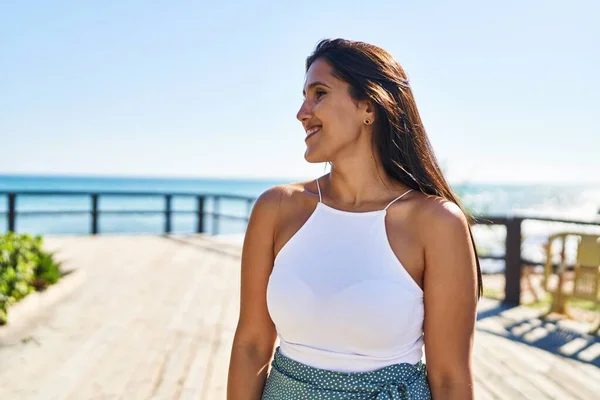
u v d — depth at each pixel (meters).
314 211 1.27
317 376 1.17
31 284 5.16
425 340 1.20
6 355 3.55
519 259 5.51
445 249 1.17
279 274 1.23
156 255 7.96
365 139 1.25
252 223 1.36
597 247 4.70
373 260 1.17
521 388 3.16
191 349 3.73
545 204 63.88
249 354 1.35
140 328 4.22
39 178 117.12
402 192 1.27
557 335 4.33
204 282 6.07
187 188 115.94
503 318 4.88
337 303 1.15
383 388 1.15
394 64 1.26
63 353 3.61
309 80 1.25
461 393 1.17
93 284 5.82
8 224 9.61
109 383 3.11
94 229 10.53
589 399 3.01
